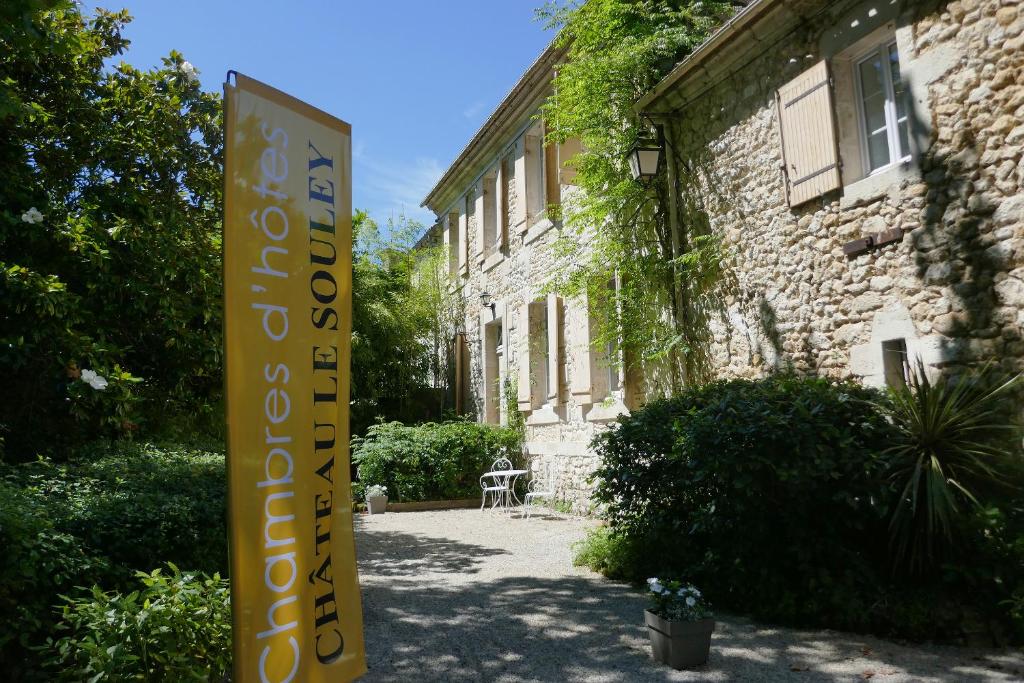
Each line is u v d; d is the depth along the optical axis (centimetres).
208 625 328
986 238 466
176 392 705
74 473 486
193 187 712
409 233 1697
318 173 315
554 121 921
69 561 338
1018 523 424
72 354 533
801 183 613
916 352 511
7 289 501
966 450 432
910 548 448
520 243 1239
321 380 307
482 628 473
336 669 302
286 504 284
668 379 809
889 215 535
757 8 612
